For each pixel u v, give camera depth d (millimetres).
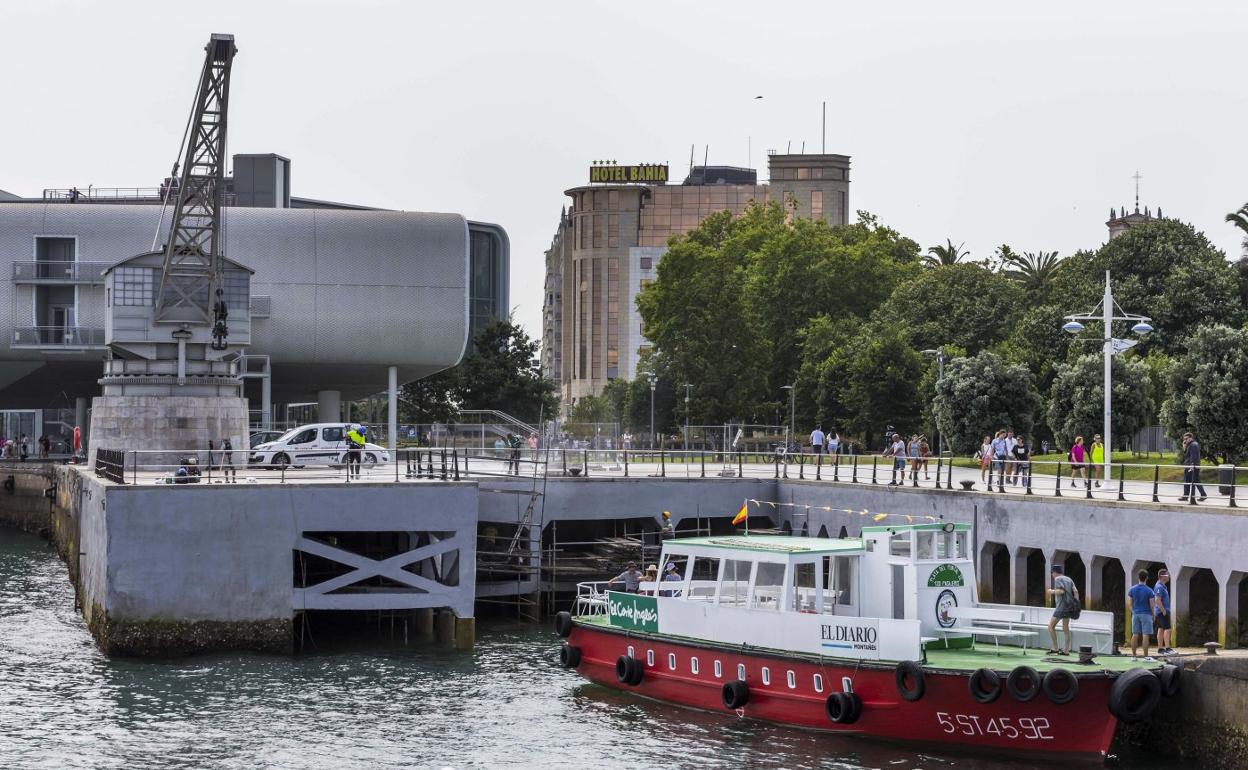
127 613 63812
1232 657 44625
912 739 48344
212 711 54438
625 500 84750
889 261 183500
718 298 151000
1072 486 73688
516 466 85188
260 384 137750
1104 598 62438
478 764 47844
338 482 66500
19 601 84750
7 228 122250
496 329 170250
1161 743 46719
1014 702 45625
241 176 159500
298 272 123938
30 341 122500
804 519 85000
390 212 126750
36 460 141625
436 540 68938
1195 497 61875
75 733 51250
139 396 89688
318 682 59562
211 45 85438
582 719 53719
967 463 111250
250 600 65000
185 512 64375
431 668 62844
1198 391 92562
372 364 126875
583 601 63344
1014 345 143000
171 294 90875
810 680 50469
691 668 54781
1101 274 142500
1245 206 137250
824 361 155750
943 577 51188
